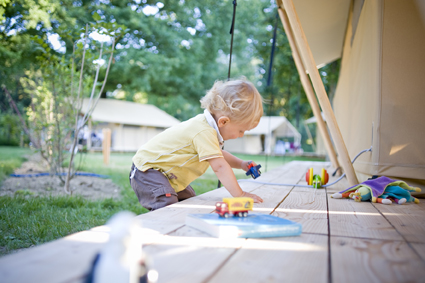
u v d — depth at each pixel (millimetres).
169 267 749
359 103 2865
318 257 847
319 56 5312
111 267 542
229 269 745
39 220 2469
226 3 19672
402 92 2135
